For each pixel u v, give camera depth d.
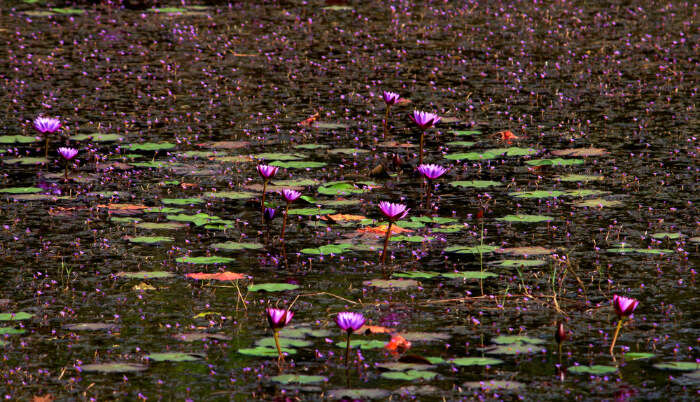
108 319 7.38
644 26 21.89
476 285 8.25
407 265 8.72
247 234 9.60
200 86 16.28
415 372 6.41
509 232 9.65
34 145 12.86
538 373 6.42
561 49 19.47
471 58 18.69
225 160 12.19
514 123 14.12
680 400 5.98
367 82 16.69
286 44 19.77
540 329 7.25
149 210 10.30
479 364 6.52
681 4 24.95
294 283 8.27
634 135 13.40
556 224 9.88
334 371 6.44
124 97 15.45
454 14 23.42
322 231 9.73
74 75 16.91
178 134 13.42
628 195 10.83
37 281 8.20
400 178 11.70
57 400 5.96
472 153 12.30
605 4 25.05
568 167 12.00
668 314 7.52
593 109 14.88
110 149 12.72
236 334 7.10
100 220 9.98
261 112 14.70
